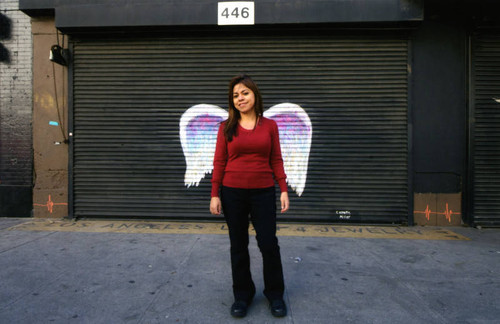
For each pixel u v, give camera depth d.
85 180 4.85
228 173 2.09
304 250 3.46
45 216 4.93
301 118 4.72
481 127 4.61
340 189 4.68
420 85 4.67
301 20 4.45
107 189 4.83
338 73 4.69
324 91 4.71
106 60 4.84
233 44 4.79
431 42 4.67
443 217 4.64
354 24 4.47
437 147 4.66
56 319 1.97
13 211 4.95
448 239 3.94
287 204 2.09
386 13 4.35
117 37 4.83
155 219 4.83
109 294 2.33
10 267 2.87
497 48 4.61
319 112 4.71
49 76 4.92
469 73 4.60
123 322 1.95
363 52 4.67
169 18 4.54
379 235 4.11
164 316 2.02
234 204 2.06
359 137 4.67
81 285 2.49
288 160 4.72
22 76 4.97
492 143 4.61
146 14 4.55
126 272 2.77
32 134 4.96
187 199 4.79
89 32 4.74
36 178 4.95
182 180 4.80
